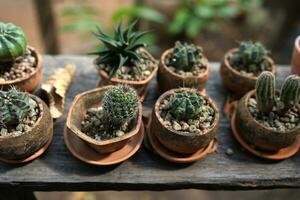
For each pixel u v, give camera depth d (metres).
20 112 0.40
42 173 0.43
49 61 0.56
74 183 0.43
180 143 0.42
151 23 1.18
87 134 0.44
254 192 0.93
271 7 1.24
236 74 0.50
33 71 0.47
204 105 0.45
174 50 0.50
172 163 0.45
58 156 0.45
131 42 0.49
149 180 0.44
